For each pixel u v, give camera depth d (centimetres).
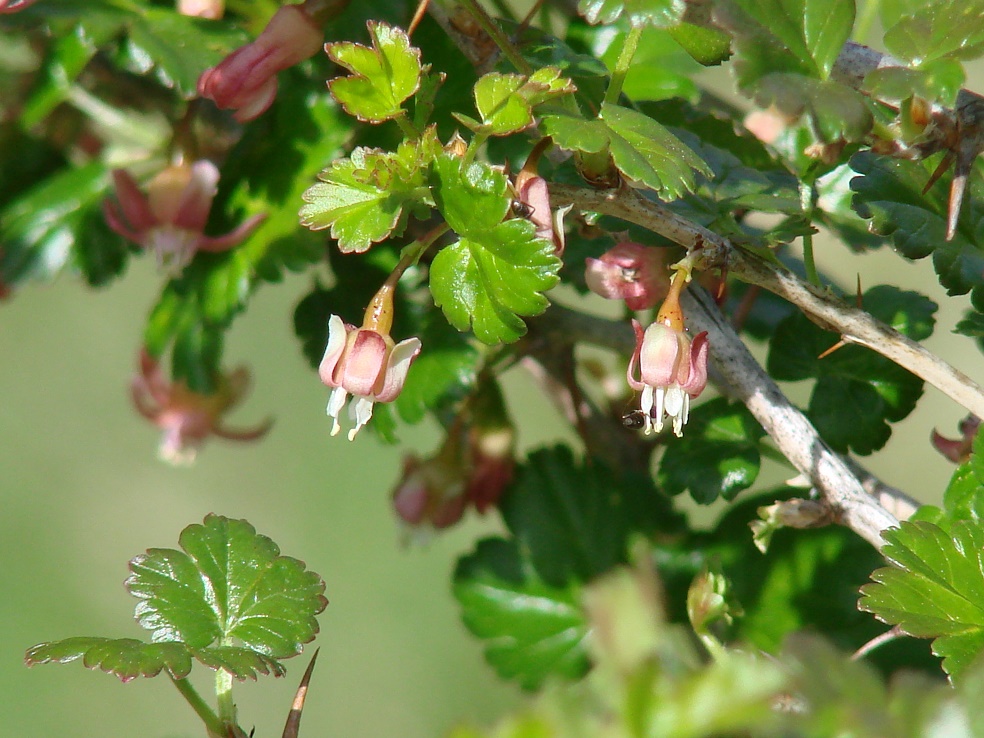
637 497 39
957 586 34
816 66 34
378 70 34
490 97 34
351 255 38
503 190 34
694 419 37
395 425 38
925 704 30
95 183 39
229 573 35
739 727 30
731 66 34
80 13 38
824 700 30
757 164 39
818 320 35
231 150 38
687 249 35
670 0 34
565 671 39
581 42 39
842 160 36
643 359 34
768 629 38
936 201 36
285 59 36
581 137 34
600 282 36
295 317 38
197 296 38
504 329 34
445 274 34
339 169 34
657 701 29
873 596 34
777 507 35
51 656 34
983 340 38
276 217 38
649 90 39
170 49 37
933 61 34
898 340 35
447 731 30
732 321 39
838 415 37
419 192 34
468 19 36
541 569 39
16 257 39
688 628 38
